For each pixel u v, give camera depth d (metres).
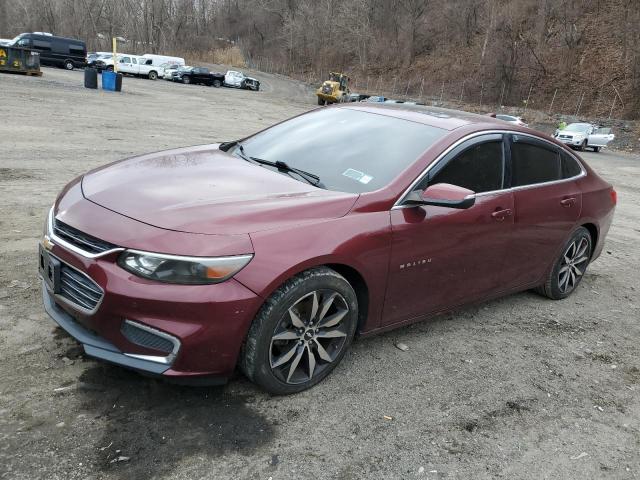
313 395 3.14
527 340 4.22
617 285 5.93
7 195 6.62
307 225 2.97
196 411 2.87
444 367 3.64
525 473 2.75
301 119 4.54
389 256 3.29
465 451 2.85
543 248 4.57
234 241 2.72
